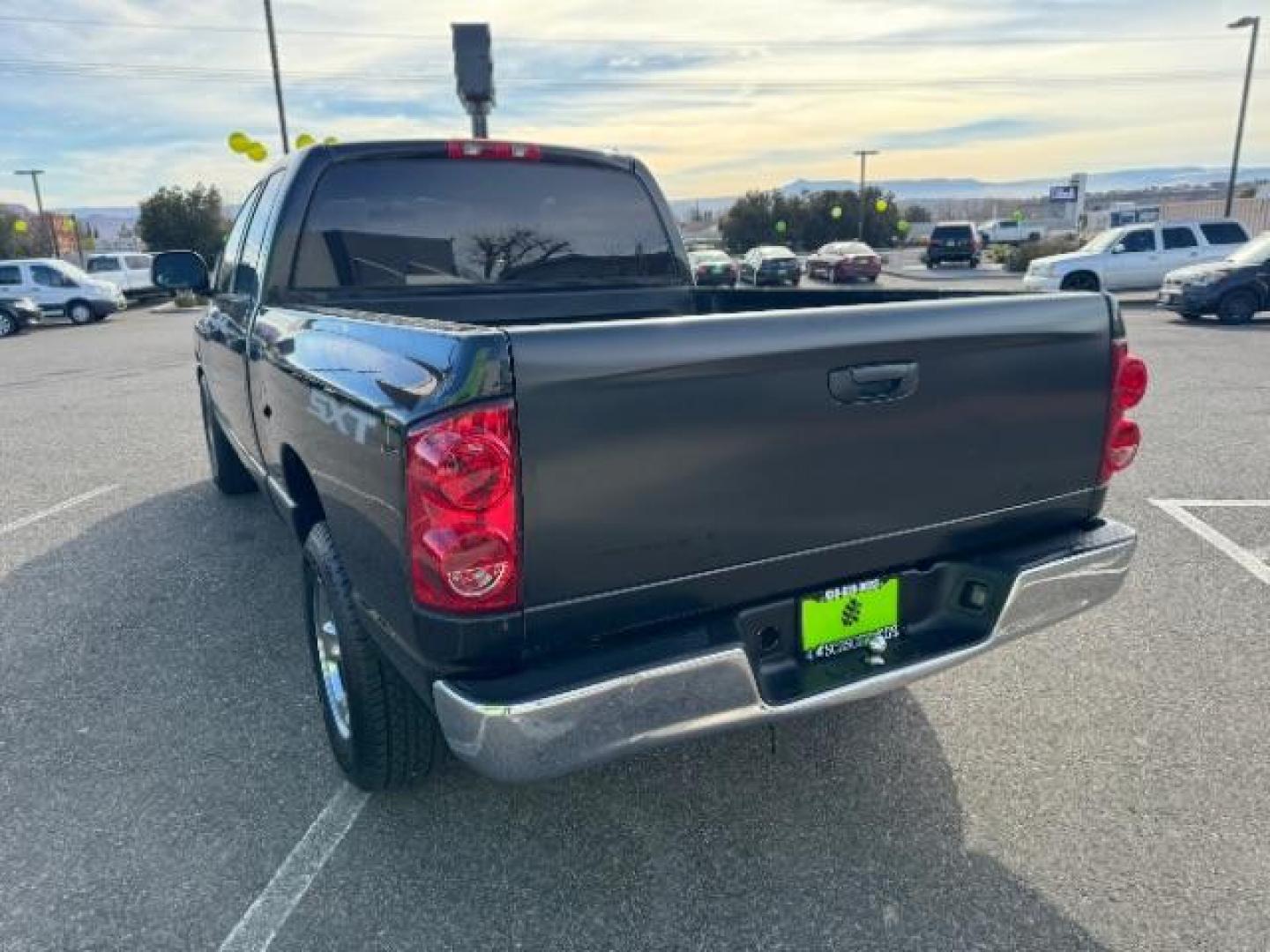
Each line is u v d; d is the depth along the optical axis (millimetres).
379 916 2244
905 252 53781
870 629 2336
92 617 4043
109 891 2336
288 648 3721
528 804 2684
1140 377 2627
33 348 17531
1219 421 7848
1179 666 3445
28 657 3668
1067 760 2857
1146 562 4508
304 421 2621
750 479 2023
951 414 2293
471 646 1830
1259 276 15172
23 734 3092
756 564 2096
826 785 2762
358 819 2619
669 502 1935
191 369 13336
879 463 2203
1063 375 2469
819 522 2154
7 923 2227
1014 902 2260
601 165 3951
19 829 2588
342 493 2279
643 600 1975
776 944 2141
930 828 2549
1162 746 2922
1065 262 19250
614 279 4078
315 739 3053
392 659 2162
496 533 1767
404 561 1883
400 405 1879
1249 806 2609
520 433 1750
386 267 3598
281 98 20922
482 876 2381
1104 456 2621
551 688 1843
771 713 2082
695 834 2543
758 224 60938
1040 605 2457
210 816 2641
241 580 4457
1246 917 2191
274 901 2297
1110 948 2115
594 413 1813
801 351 2021
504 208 3754
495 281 3803
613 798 2709
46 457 7297
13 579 4523
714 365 1918
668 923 2213
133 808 2680
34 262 23781
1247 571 4375
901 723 3096
